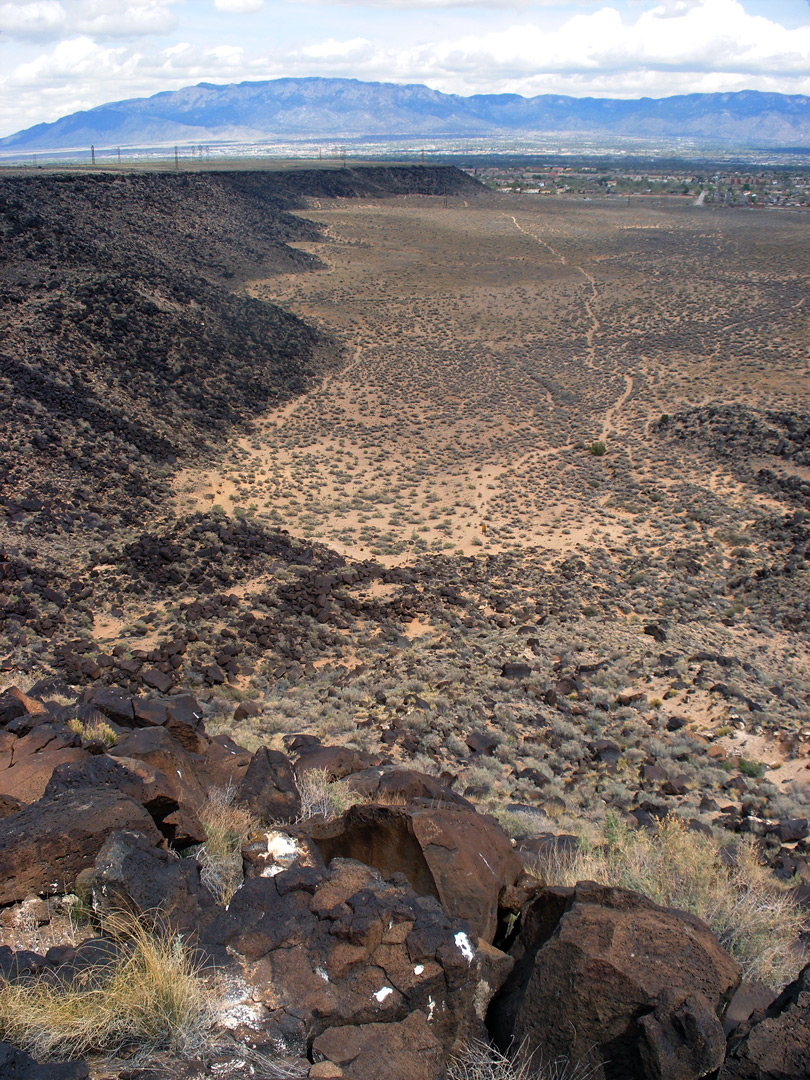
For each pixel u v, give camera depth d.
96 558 28.06
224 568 29.41
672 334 78.38
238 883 5.64
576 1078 3.72
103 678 18.38
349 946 4.29
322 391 63.38
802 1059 3.42
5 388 40.19
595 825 11.71
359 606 26.66
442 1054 3.87
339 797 8.16
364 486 45.09
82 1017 3.65
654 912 4.28
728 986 3.94
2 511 29.88
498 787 13.66
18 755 7.27
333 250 116.12
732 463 47.34
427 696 18.91
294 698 18.77
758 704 19.70
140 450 42.41
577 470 48.34
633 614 27.33
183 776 7.59
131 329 54.78
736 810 13.88
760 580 31.42
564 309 90.81
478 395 64.56
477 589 29.61
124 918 4.55
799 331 75.00
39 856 4.85
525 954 4.72
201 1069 3.54
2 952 4.12
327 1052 3.71
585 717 18.64
